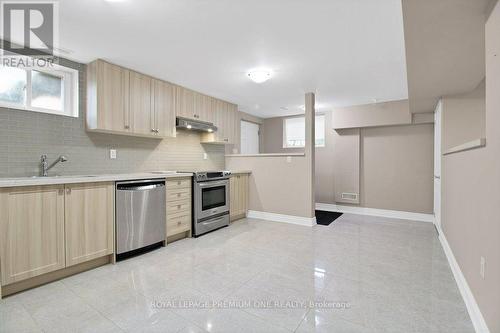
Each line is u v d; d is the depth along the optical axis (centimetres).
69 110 291
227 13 201
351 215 513
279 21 213
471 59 231
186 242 331
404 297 197
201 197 364
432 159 466
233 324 163
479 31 182
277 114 612
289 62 298
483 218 152
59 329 158
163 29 225
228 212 418
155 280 224
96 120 285
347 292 205
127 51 269
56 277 223
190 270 244
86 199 238
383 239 347
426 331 157
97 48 262
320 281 223
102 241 250
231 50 267
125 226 269
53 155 274
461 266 211
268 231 385
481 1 146
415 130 481
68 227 226
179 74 338
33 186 205
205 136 456
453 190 256
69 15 203
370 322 166
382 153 511
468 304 181
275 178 456
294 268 250
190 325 162
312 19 210
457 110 343
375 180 518
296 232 380
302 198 430
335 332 156
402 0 146
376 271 244
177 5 190
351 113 514
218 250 300
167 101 366
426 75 271
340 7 193
